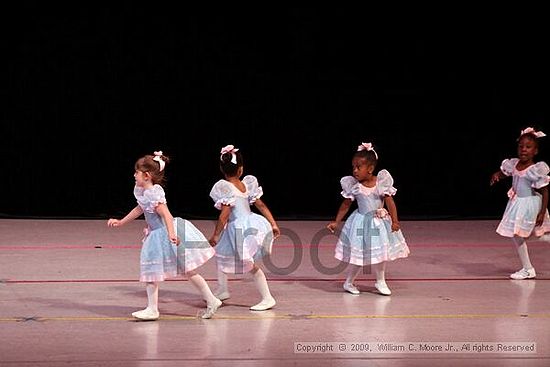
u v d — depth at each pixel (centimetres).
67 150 2245
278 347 1070
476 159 2350
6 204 2214
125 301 1300
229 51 2273
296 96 2312
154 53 2248
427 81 2320
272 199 2327
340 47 2297
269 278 1488
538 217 1473
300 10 2272
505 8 2270
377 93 2322
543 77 2300
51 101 2228
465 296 1360
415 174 2352
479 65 2308
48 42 2208
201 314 1228
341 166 2339
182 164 2291
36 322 1173
